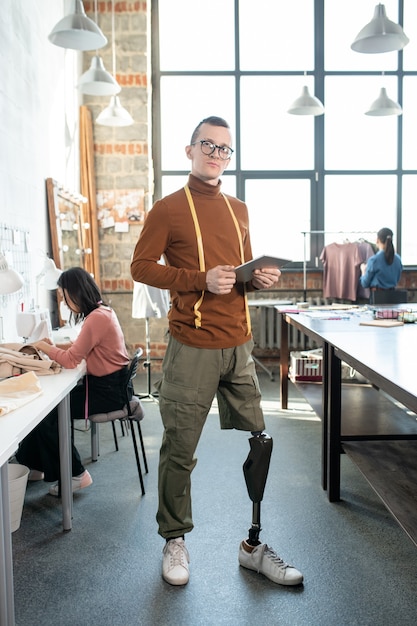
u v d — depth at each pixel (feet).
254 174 21.74
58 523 8.38
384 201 22.03
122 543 7.75
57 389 7.25
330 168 21.88
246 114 21.67
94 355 9.21
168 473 6.75
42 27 13.98
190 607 6.23
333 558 7.28
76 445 12.21
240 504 9.00
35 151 13.17
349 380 15.96
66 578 6.86
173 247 6.52
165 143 21.62
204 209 6.47
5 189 10.79
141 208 19.86
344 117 21.79
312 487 9.70
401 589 6.57
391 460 8.48
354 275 20.53
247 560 6.98
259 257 5.79
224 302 6.48
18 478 7.96
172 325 6.62
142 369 20.53
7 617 5.22
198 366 6.44
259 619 6.01
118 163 19.79
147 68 19.79
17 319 9.66
